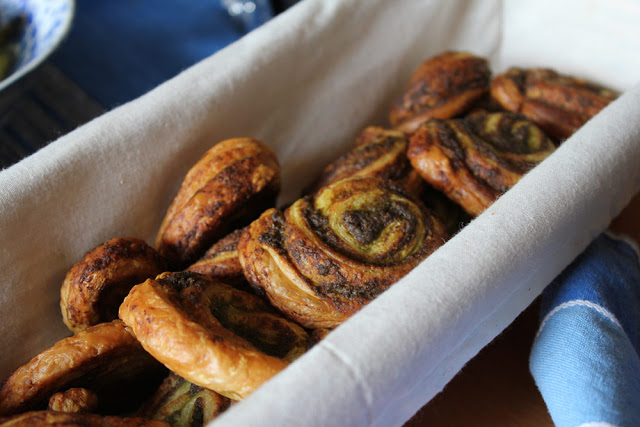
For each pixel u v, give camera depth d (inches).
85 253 14.9
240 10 24.6
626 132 13.7
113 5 26.2
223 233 15.1
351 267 13.2
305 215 13.8
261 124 17.1
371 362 10.7
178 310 12.2
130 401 13.9
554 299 14.2
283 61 16.8
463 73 17.3
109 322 13.6
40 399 12.7
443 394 14.1
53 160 14.3
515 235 12.2
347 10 17.4
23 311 14.3
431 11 18.8
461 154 15.0
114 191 15.0
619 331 13.4
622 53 18.1
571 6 18.5
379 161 15.6
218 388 11.8
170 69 23.5
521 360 14.5
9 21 19.7
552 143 16.0
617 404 12.1
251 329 13.1
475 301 11.6
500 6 19.6
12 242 13.9
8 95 18.1
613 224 16.7
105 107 22.0
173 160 15.7
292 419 10.3
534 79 17.2
